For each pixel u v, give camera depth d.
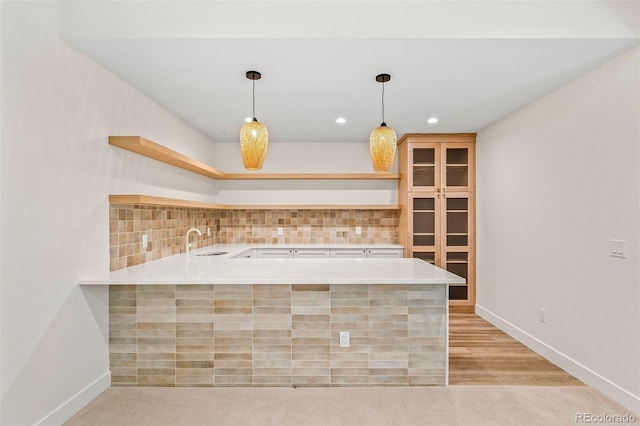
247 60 2.25
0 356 1.62
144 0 1.97
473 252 4.20
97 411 2.09
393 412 2.10
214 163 4.73
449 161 4.26
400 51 2.13
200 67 2.35
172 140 3.40
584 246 2.45
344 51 2.13
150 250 2.98
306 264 2.75
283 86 2.69
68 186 2.01
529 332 3.11
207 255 3.56
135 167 2.72
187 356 2.40
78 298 2.09
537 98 2.95
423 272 2.36
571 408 2.13
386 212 4.78
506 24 1.98
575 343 2.54
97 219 2.27
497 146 3.69
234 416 2.05
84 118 2.14
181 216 3.64
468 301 4.21
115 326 2.39
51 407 1.90
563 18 1.98
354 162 4.77
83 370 2.14
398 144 4.63
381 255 4.32
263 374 2.40
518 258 3.28
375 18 1.99
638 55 2.04
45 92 1.84
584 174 2.45
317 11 1.99
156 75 2.47
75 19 1.96
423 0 1.99
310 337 2.40
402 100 3.02
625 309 2.12
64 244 1.98
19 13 1.69
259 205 4.57
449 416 2.06
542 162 2.93
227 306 2.39
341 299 2.39
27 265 1.74
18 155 1.69
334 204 4.77
